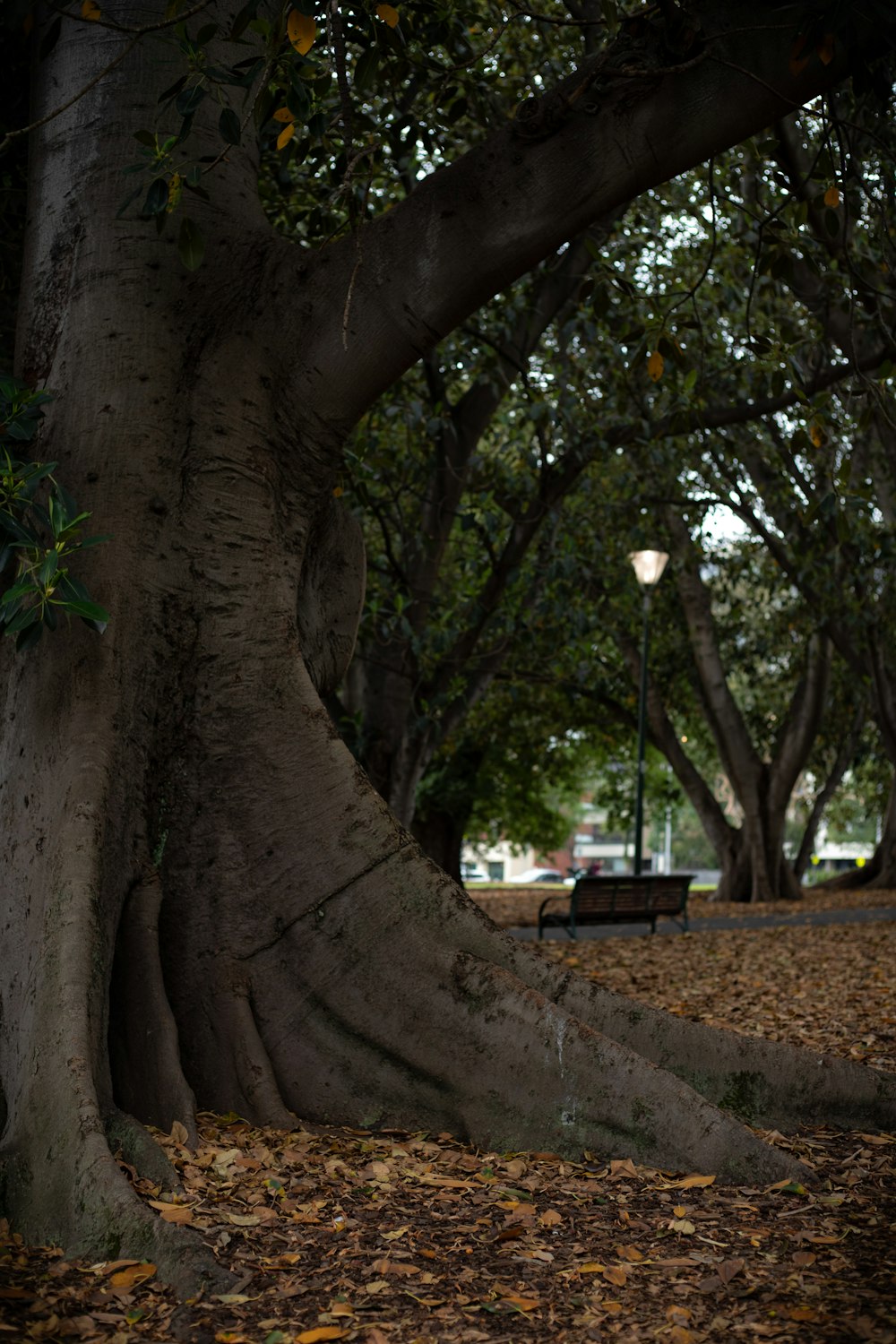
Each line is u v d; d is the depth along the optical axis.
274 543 5.66
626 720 27.72
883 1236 3.94
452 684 14.35
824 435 7.05
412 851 5.45
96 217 5.66
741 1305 3.37
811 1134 5.41
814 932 16.89
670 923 19.66
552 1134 4.88
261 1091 5.13
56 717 5.09
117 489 5.35
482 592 14.47
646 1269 3.65
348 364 5.65
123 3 5.82
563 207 5.40
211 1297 3.37
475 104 9.84
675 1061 5.49
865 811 36.06
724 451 17.38
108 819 4.98
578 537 15.98
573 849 78.06
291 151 6.11
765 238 7.24
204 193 4.98
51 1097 4.16
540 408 11.94
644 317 12.98
